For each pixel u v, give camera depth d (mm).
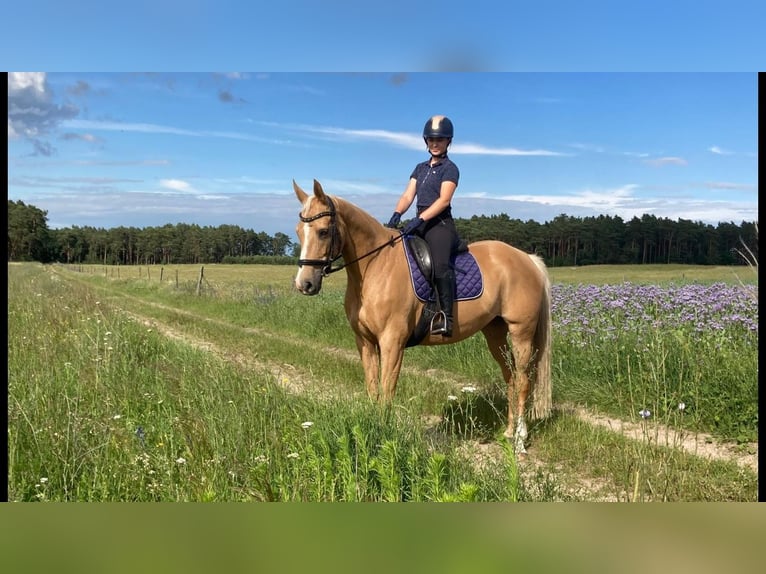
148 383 5461
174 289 24438
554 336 7852
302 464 3221
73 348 6652
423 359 8180
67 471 3299
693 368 5512
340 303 13016
